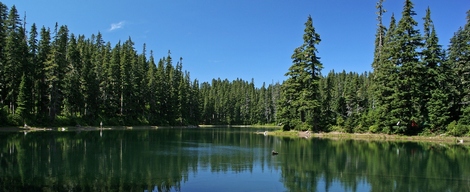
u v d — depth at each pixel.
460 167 19.39
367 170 18.33
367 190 13.89
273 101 127.00
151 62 95.12
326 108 56.34
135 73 80.19
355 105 60.72
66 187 13.71
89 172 16.94
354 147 29.62
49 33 61.16
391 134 40.81
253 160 21.58
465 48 42.56
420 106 40.66
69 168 17.98
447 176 16.80
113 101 72.62
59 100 60.62
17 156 22.03
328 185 14.74
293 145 31.52
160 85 88.06
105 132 50.62
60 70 57.84
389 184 15.02
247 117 129.50
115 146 29.22
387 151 26.70
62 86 58.50
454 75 43.03
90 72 65.81
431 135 38.78
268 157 22.98
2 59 53.19
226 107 124.38
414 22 41.75
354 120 45.09
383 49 47.31
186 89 102.94
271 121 125.00
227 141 36.19
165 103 89.94
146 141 35.16
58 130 52.03
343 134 43.09
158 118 85.69
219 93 131.62
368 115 44.12
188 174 16.81
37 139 34.22
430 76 41.75
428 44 43.16
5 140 32.56
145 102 82.44
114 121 70.12
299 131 48.19
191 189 13.74
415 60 41.44
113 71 71.94
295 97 49.19
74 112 64.31
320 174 17.16
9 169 17.48
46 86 58.06
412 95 40.03
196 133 53.41
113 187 13.85
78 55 66.38
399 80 40.44
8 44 52.22
